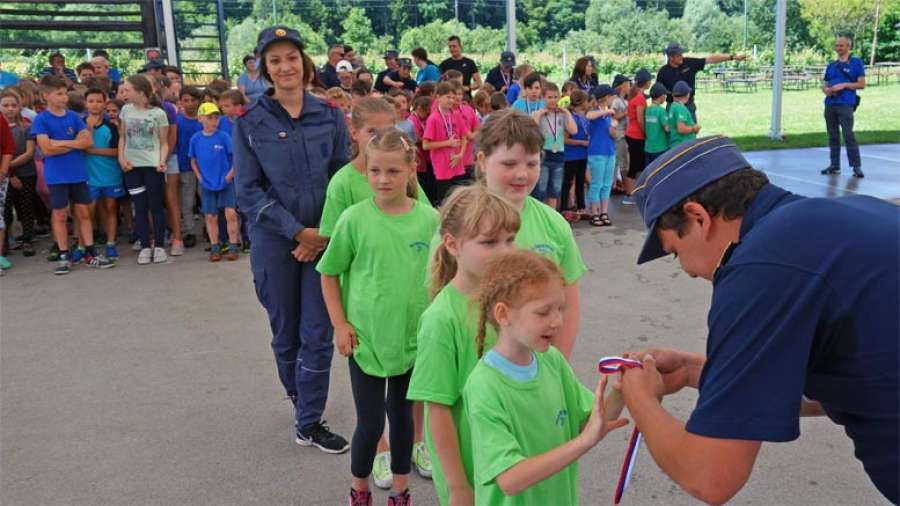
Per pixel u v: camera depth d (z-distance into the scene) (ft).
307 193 11.82
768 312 4.91
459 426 7.55
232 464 11.86
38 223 28.78
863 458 5.33
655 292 19.85
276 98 11.78
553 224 8.71
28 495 11.05
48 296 21.02
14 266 24.30
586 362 15.30
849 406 5.14
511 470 6.26
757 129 55.11
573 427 7.26
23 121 25.73
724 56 36.45
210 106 23.81
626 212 30.32
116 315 19.22
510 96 36.11
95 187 23.93
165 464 11.89
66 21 45.50
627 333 16.90
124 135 23.63
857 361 4.89
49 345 17.19
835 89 35.32
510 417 6.57
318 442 12.26
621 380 6.07
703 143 5.69
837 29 83.05
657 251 6.05
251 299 20.34
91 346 17.07
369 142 9.79
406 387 10.07
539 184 27.07
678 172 5.64
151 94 24.07
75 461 12.01
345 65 34.58
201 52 45.57
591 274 21.68
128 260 24.81
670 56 36.06
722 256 5.62
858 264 4.82
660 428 5.55
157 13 45.03
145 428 13.08
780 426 4.86
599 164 27.43
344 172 11.08
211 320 18.69
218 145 23.79
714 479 5.10
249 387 14.70
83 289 21.62
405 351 9.86
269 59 11.53
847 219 5.01
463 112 27.14
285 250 11.85
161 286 21.75
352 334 10.08
